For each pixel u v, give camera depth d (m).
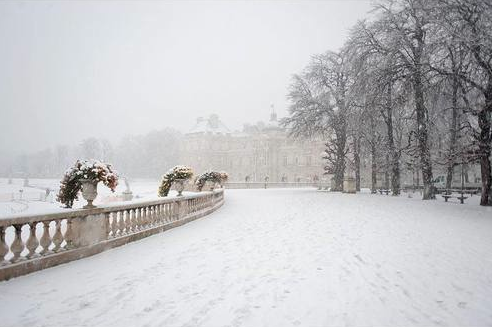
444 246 9.50
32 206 30.97
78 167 8.47
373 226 13.16
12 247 6.22
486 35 18.97
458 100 26.55
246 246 9.46
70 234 7.56
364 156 43.19
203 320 4.67
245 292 5.78
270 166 97.44
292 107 43.53
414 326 4.59
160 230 11.67
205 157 108.00
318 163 90.25
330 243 9.90
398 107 27.27
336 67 40.94
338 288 6.02
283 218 15.77
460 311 5.09
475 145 21.67
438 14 21.14
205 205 17.80
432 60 23.31
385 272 7.02
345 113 36.97
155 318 4.72
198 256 8.27
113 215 9.16
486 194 21.12
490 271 7.11
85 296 5.48
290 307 5.16
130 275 6.64
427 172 26.81
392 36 25.44
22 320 4.57
